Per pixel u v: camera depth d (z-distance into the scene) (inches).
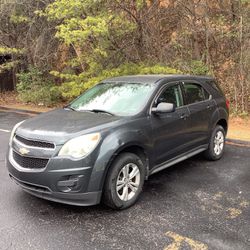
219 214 176.7
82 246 147.3
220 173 240.1
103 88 232.7
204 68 442.0
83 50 460.8
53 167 166.4
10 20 561.9
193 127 237.1
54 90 552.1
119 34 444.1
